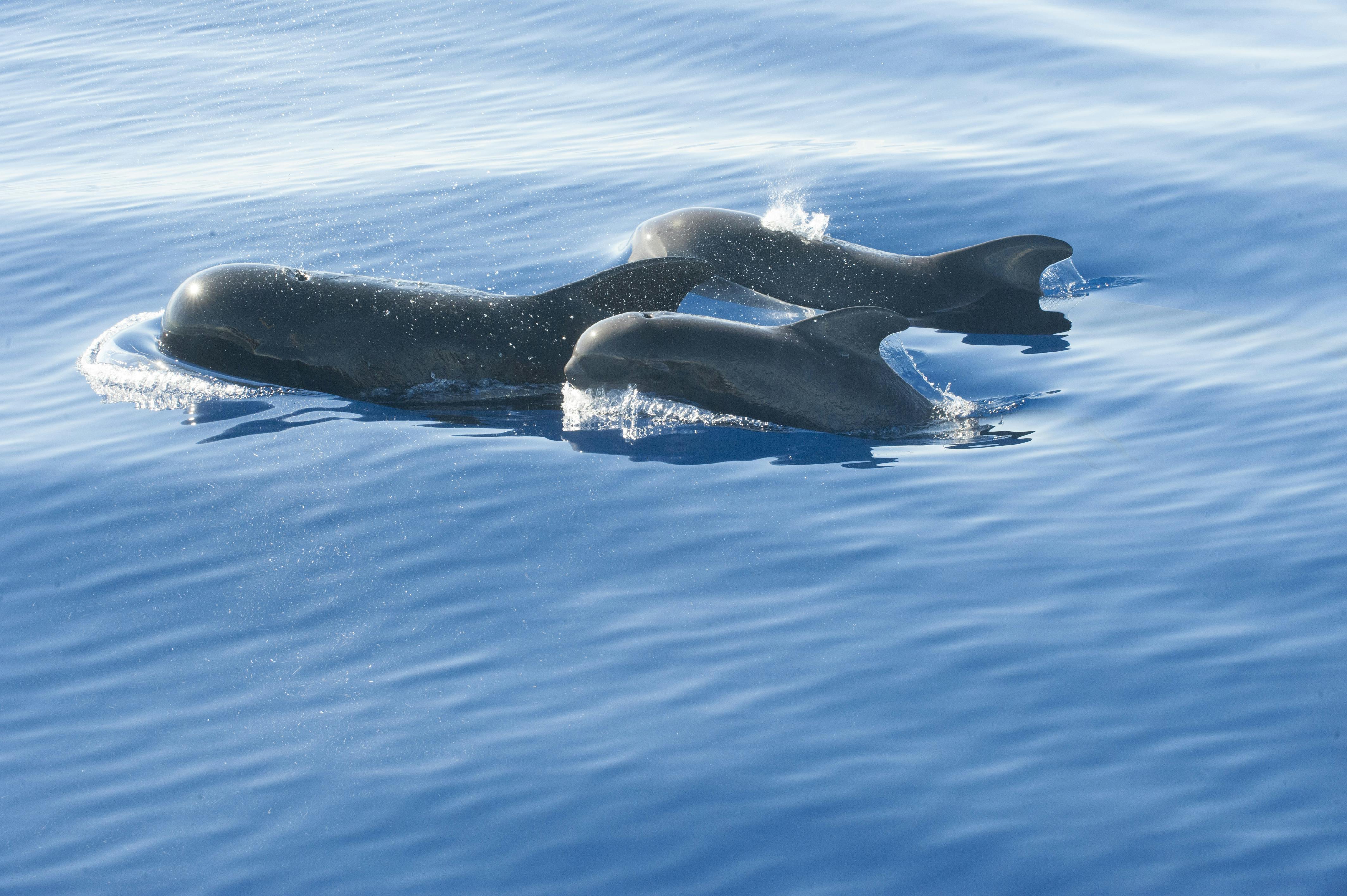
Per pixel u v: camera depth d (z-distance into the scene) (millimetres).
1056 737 13359
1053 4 48062
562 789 12984
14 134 41438
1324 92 37812
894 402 21641
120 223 31906
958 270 25781
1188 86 39156
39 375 23953
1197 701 13797
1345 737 13141
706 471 19719
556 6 50781
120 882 12180
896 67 42250
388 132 39500
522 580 16734
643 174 34125
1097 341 24094
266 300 23578
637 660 14945
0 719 14562
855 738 13484
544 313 23531
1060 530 17453
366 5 53750
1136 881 11539
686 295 26125
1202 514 17719
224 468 20188
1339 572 16031
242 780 13383
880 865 11867
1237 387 21703
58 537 18359
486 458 20281
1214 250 28094
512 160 35906
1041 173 32750
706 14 48125
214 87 45375
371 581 16891
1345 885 11352
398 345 23172
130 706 14680
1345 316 24516
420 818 12727
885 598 15969
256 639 15797
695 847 12180
